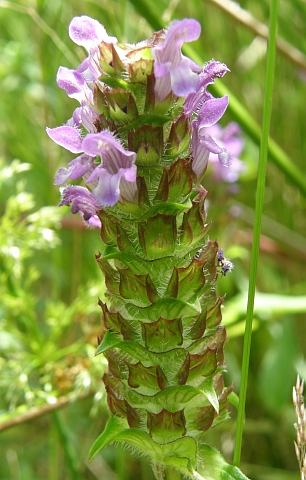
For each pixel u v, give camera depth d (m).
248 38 0.20
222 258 0.11
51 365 0.15
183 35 0.08
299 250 0.19
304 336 0.19
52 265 0.19
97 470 0.17
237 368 0.18
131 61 0.09
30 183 0.20
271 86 0.09
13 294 0.15
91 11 0.18
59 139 0.09
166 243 0.09
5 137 0.21
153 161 0.09
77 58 0.17
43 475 0.17
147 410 0.10
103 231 0.09
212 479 0.10
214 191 0.18
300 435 0.10
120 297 0.09
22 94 0.20
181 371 0.09
